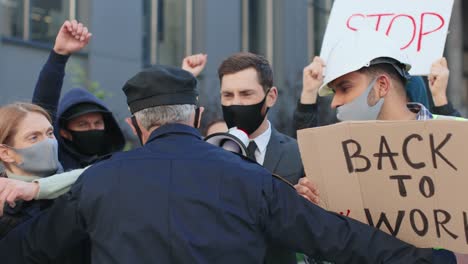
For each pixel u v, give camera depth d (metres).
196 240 2.62
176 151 2.79
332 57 3.11
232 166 2.76
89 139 4.41
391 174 2.80
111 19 13.91
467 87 31.09
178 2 15.95
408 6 3.75
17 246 2.85
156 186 2.69
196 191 2.68
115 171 2.76
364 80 3.04
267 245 3.00
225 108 3.72
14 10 12.58
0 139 3.31
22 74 12.62
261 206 2.71
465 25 30.92
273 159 3.65
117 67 13.98
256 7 18.02
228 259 2.64
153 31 15.38
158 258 2.62
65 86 12.50
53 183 2.89
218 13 16.38
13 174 3.37
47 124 3.38
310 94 3.81
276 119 15.00
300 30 18.78
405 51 3.71
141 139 3.02
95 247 2.72
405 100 3.15
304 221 2.73
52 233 2.79
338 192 2.90
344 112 3.10
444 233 2.75
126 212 2.67
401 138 2.76
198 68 4.55
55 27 13.36
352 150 2.84
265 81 3.68
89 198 2.73
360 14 3.81
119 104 13.94
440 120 2.70
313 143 2.92
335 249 2.73
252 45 17.89
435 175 2.73
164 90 2.84
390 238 2.77
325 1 19.95
